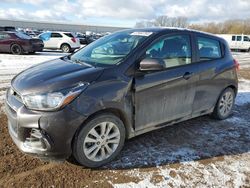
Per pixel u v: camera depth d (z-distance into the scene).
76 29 86.44
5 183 2.83
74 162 3.26
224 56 4.77
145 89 3.40
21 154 3.38
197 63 4.15
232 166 3.40
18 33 14.85
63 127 2.79
